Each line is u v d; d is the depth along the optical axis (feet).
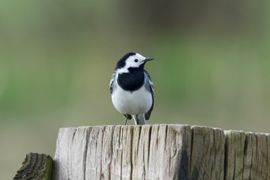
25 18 90.74
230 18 92.94
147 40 93.86
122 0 95.14
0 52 85.97
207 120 66.44
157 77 79.56
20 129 65.31
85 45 89.76
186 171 19.81
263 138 20.76
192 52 87.04
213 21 93.81
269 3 91.15
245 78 74.59
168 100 71.87
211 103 70.23
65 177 22.56
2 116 68.74
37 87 77.51
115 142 21.21
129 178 20.68
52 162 22.97
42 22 91.20
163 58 86.69
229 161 20.38
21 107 71.46
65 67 82.43
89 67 82.84
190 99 71.67
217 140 20.22
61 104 72.13
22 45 88.02
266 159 20.75
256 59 79.61
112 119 66.44
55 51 87.45
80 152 22.13
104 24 93.66
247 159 20.58
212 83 74.95
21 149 61.41
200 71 79.66
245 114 67.10
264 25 90.94
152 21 95.71
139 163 20.52
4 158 59.67
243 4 92.27
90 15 93.30
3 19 90.07
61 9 92.07
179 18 95.45
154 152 20.22
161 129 20.16
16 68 81.87
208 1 94.22
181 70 80.79
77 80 78.69
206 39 91.50
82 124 66.49
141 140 20.56
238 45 87.04
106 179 21.31
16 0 90.84
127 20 95.20
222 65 79.87
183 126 19.89
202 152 20.03
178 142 19.83
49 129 65.57
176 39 93.09
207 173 20.08
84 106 70.54
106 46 90.48
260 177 20.67
